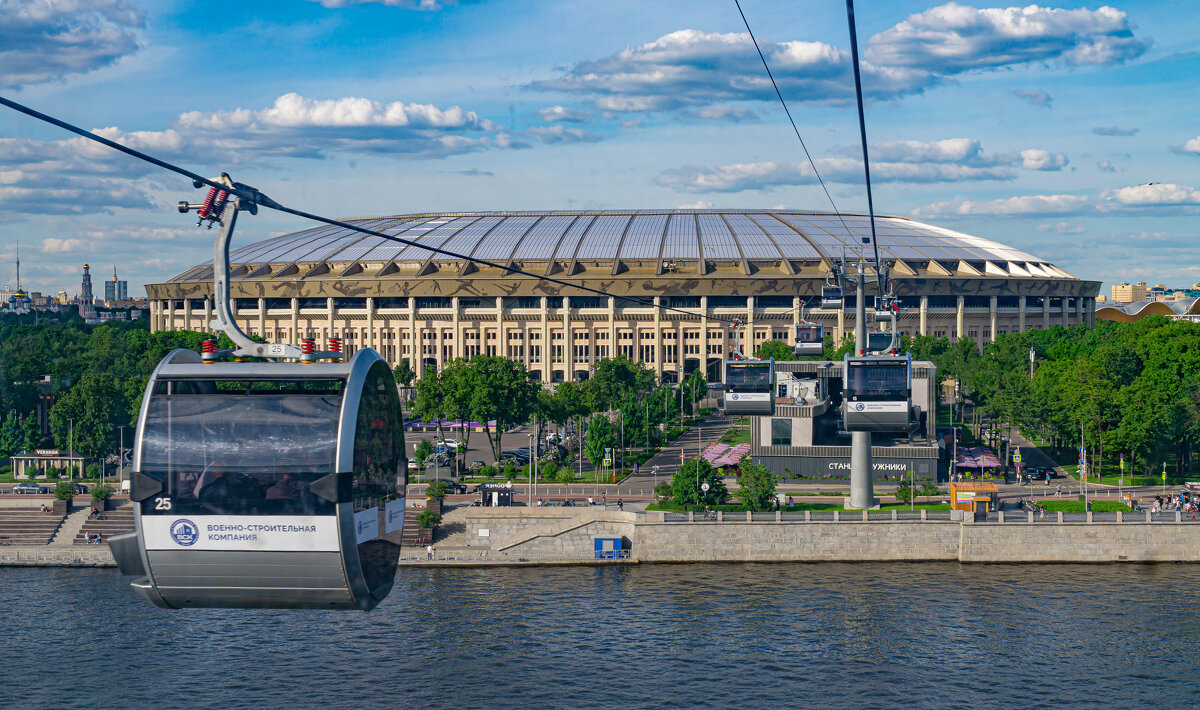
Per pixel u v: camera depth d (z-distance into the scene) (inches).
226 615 3666.3
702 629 3469.5
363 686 3061.0
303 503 1112.2
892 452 5255.9
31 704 2942.9
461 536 4643.2
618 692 2999.5
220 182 1214.3
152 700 2972.4
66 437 5979.3
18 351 7406.5
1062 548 4222.4
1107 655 3201.3
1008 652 3235.7
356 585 1144.2
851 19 1259.8
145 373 7057.1
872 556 4281.5
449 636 3444.9
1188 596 3745.1
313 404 1136.8
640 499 4940.9
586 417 7194.9
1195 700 2896.2
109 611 3715.6
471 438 7332.7
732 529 4313.5
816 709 2869.1
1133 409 5027.1
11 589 3993.6
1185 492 4891.7
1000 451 6225.4
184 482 1127.0
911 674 3085.6
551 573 4192.9
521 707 2908.5
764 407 3457.2
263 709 2915.8
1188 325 6254.9
